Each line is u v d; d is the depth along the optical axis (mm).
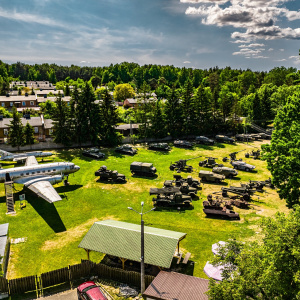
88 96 68688
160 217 37188
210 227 34688
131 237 26609
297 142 33562
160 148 70875
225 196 43625
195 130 83375
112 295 23562
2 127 71875
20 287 23453
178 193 40406
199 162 59219
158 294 20969
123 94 144750
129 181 49531
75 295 23438
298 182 33219
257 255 17578
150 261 24438
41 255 28859
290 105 37938
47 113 99938
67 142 68500
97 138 70688
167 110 81250
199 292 21062
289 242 15414
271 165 37594
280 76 152000
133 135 78188
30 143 67312
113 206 40125
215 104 87312
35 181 42625
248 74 179125
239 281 17047
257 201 42500
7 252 28125
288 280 15320
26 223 35000
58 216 36969
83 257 28750
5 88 167625
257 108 96750
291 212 17750
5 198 41719
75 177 50656
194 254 29188
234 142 82125
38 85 191625
